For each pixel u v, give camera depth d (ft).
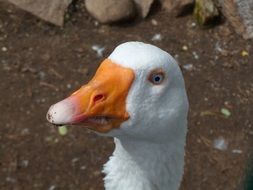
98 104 1.95
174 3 4.70
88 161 3.76
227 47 4.54
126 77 1.98
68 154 3.79
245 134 3.98
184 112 2.15
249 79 4.33
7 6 4.63
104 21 4.60
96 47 4.48
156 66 2.00
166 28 4.65
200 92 4.21
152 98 2.02
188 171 3.73
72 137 3.87
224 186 3.68
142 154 2.18
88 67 4.33
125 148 2.18
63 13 4.64
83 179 3.68
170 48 4.50
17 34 4.52
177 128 2.15
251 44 4.58
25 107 4.04
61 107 1.90
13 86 4.16
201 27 4.65
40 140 3.85
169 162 2.22
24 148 3.81
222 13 4.71
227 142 3.92
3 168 3.70
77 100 1.93
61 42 4.49
